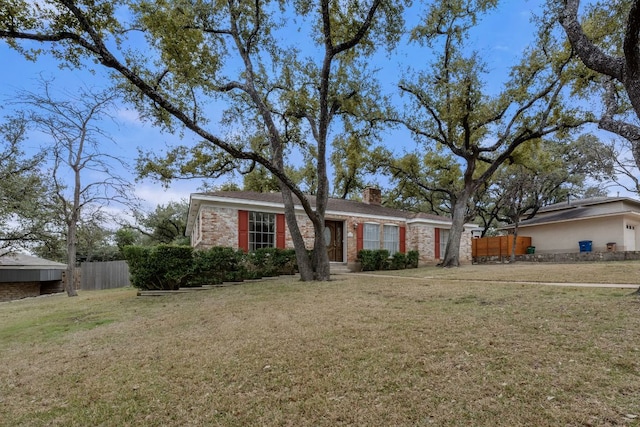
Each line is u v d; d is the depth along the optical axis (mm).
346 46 10195
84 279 18844
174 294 9922
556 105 13742
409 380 3209
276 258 12602
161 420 2848
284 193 11344
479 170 21609
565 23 6367
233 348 4449
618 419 2424
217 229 13031
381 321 5203
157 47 9055
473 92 14430
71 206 15523
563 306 5352
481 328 4508
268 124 11211
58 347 5203
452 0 14289
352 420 2654
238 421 2750
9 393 3582
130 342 5156
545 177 22266
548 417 2498
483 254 23469
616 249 18688
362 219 16719
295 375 3508
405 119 16250
